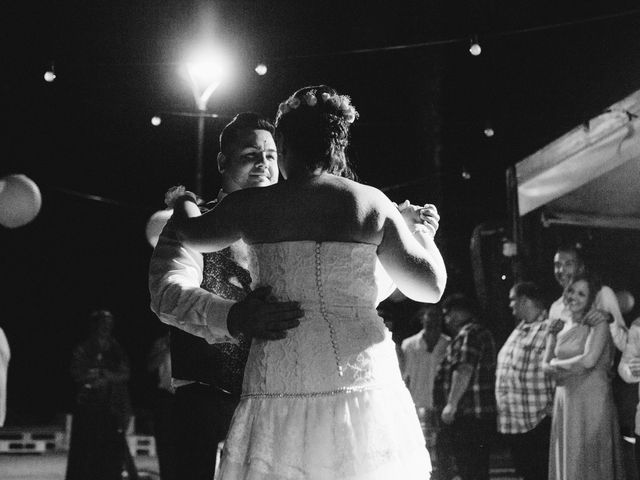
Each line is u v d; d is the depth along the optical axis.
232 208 2.62
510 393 6.73
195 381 3.61
